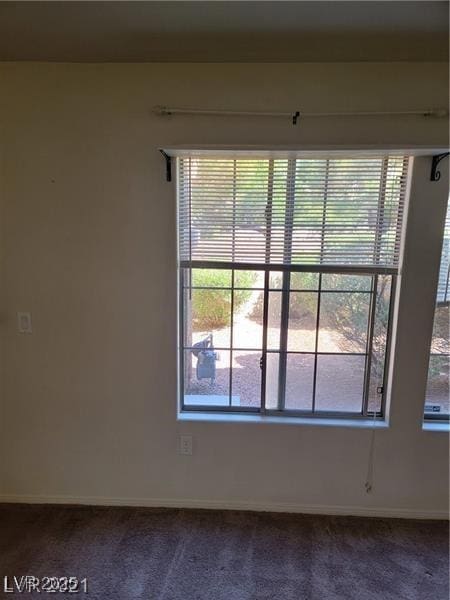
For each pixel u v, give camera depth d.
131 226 1.93
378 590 1.68
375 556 1.85
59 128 1.86
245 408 2.16
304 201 1.90
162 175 1.87
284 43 1.59
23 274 2.00
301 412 2.13
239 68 1.77
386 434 2.05
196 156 1.86
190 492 2.17
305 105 1.78
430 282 1.90
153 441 2.12
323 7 1.33
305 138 1.81
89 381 2.09
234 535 1.97
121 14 1.39
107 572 1.74
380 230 1.90
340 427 2.05
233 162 1.88
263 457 2.11
